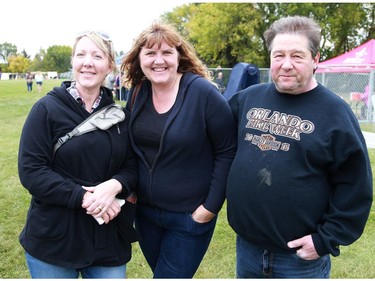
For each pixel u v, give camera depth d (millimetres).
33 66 96875
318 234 1896
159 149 2238
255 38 29828
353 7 28109
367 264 3559
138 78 2436
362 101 11391
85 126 2059
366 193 1842
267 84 2123
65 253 2072
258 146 1977
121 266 2244
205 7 31391
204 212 2285
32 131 1999
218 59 32250
